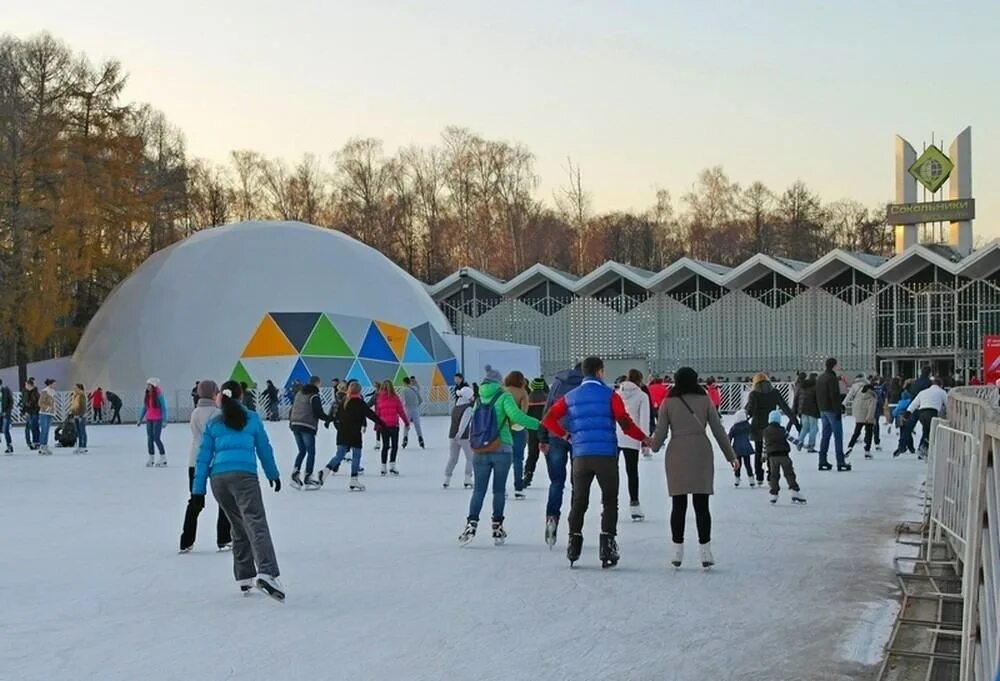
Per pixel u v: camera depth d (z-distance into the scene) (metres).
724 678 6.71
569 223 90.50
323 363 48.09
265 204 88.69
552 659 7.14
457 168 86.25
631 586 9.67
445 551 11.67
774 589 9.53
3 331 48.78
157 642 7.67
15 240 48.38
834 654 7.29
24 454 28.11
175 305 49.38
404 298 52.50
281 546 12.03
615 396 10.84
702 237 97.56
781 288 58.81
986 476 5.88
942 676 6.72
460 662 7.07
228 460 9.12
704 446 10.52
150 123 73.75
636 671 6.86
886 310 56.41
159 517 14.90
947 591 9.35
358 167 87.81
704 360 60.38
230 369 47.69
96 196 52.34
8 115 48.91
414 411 28.02
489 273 84.38
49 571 10.59
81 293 58.72
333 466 18.47
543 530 13.31
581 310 62.94
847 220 106.12
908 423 24.92
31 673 6.88
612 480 10.64
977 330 54.06
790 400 47.12
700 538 10.55
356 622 8.26
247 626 8.15
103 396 46.56
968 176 56.38
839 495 17.06
